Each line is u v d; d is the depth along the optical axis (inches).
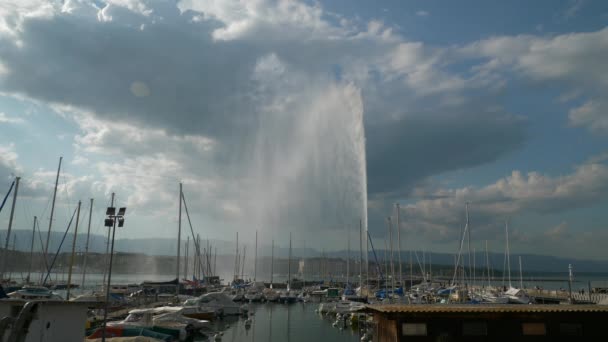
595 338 1069.8
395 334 1087.0
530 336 1079.6
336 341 2118.6
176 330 1958.7
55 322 1095.6
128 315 2121.1
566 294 3506.4
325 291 4945.9
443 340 1072.2
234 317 3024.1
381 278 4810.5
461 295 3284.9
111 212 1370.6
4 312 1023.6
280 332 2406.5
